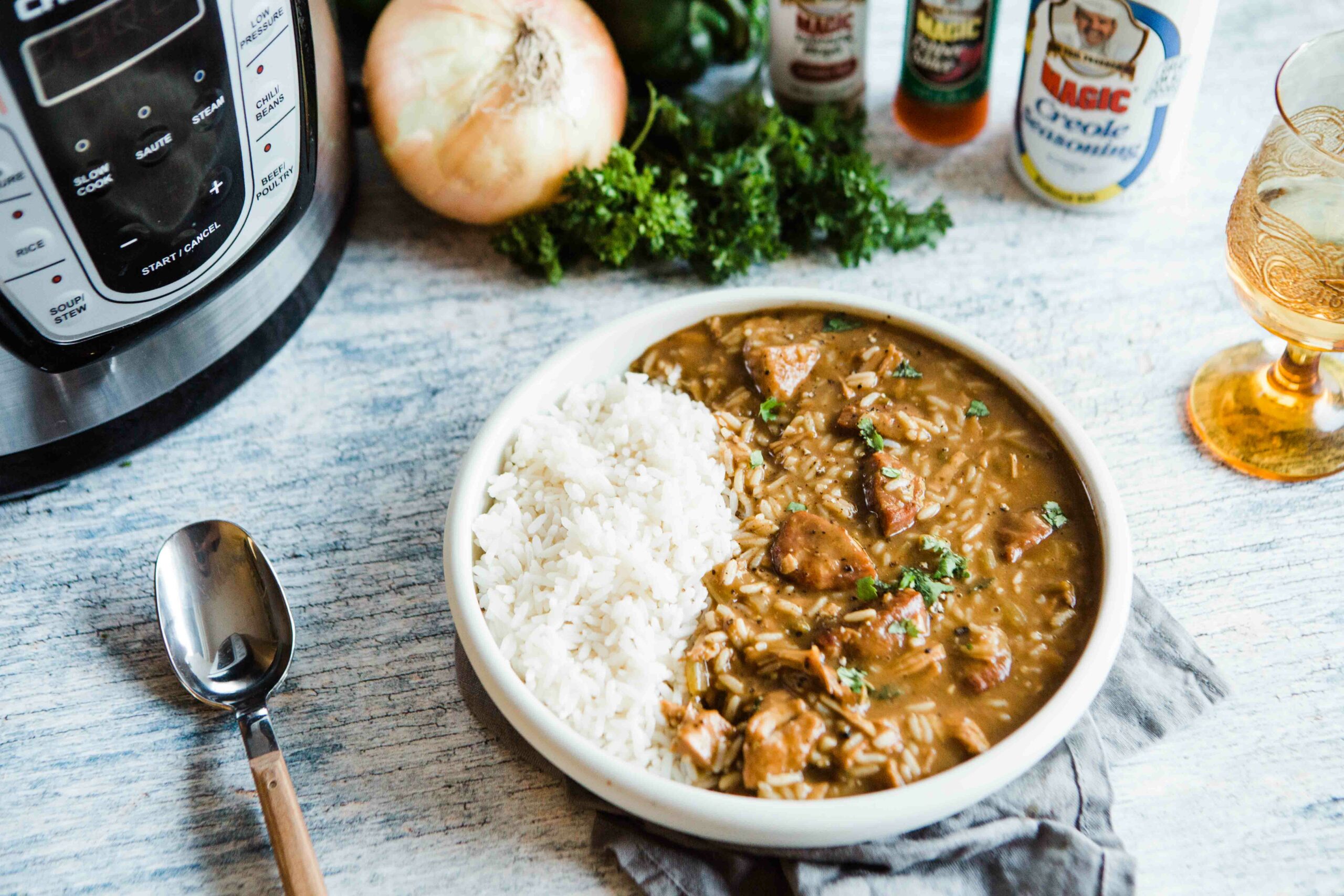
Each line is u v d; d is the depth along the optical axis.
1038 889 0.48
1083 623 0.51
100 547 0.58
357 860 0.50
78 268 0.50
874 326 0.58
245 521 0.58
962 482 0.55
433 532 0.58
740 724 0.50
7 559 0.58
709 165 0.64
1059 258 0.65
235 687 0.53
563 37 0.62
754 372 0.57
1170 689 0.52
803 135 0.65
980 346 0.57
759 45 0.73
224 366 0.60
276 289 0.60
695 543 0.53
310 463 0.60
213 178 0.52
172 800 0.52
